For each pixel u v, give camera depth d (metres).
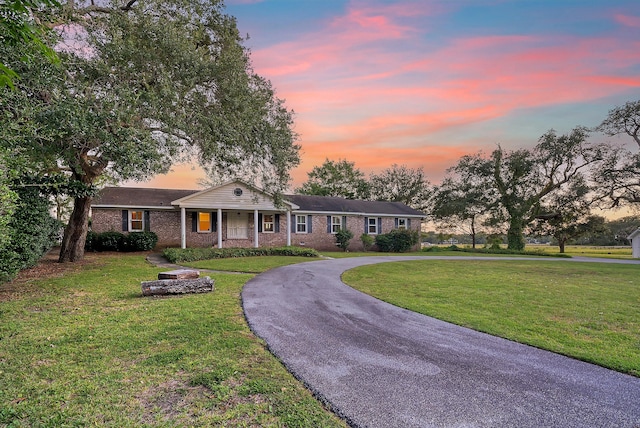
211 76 10.12
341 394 2.97
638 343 4.49
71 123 7.01
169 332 4.63
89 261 13.27
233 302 6.61
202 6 10.80
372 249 26.27
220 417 2.56
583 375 3.44
